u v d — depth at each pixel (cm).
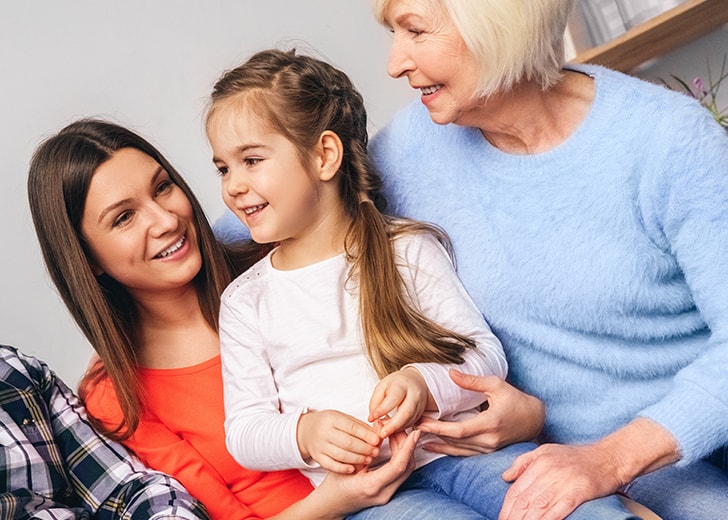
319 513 123
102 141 143
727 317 123
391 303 129
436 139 142
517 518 108
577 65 135
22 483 133
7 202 228
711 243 123
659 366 132
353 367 130
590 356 133
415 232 138
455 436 120
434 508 117
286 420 125
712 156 122
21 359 145
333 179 139
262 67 138
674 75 253
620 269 128
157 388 151
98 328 146
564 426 139
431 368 123
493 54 120
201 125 246
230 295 142
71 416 145
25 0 231
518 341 138
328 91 141
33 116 231
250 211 136
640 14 226
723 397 117
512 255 134
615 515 103
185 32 246
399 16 123
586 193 128
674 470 134
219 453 147
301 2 259
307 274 136
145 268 143
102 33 238
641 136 124
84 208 141
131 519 132
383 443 126
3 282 229
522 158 132
